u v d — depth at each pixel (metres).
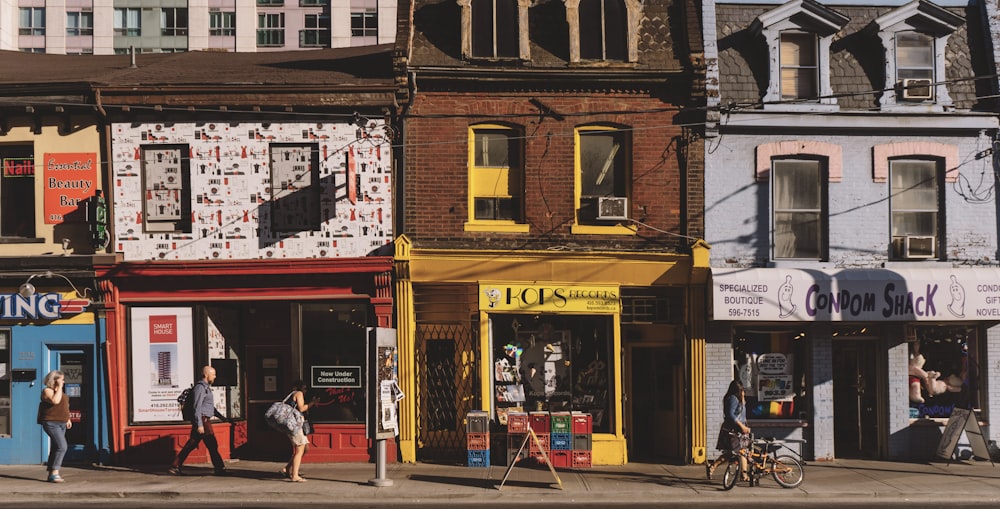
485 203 18.08
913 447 18.00
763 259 18.00
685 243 17.89
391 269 17.48
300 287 17.70
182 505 13.55
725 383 17.84
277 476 15.89
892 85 18.34
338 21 53.44
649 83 18.00
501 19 18.22
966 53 18.81
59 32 53.72
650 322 18.39
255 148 17.78
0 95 17.38
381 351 15.12
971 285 17.34
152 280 17.62
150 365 17.67
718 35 18.66
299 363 17.84
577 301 17.72
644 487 14.97
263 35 53.66
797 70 18.45
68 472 16.48
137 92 17.47
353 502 13.90
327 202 17.73
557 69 17.81
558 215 17.89
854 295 17.33
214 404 17.56
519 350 18.05
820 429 17.95
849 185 18.19
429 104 17.91
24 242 17.67
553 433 17.02
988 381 18.06
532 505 13.76
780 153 18.11
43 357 17.70
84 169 17.73
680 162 18.05
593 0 18.34
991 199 18.28
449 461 17.84
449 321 18.34
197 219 17.69
